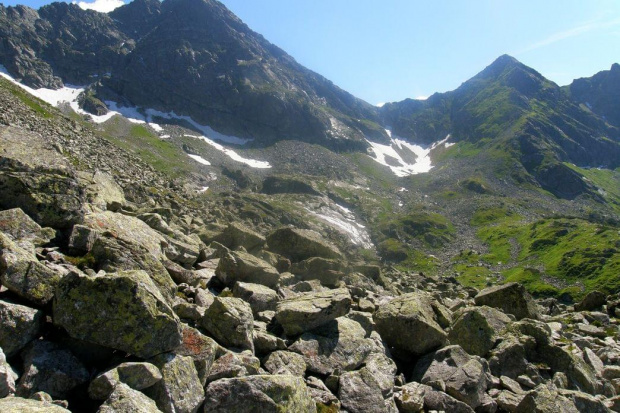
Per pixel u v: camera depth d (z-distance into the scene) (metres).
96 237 14.91
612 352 21.89
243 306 13.80
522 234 163.75
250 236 30.47
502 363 17.77
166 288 13.83
